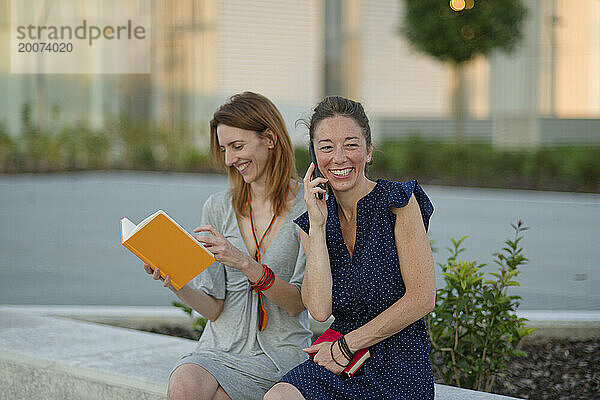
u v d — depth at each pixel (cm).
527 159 2491
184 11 3102
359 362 377
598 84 3275
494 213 1792
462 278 519
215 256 405
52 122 2970
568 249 1353
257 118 430
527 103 3297
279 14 3166
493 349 521
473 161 2561
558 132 2970
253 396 416
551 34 3275
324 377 371
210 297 443
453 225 1611
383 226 382
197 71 3116
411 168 2662
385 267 381
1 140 2820
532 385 559
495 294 529
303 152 2678
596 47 3256
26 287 1080
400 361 379
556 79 3284
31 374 511
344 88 3316
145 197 2088
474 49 2427
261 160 436
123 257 1308
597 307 955
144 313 734
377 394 371
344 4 3303
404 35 2541
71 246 1406
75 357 505
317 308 388
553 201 2002
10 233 1541
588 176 2347
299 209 443
